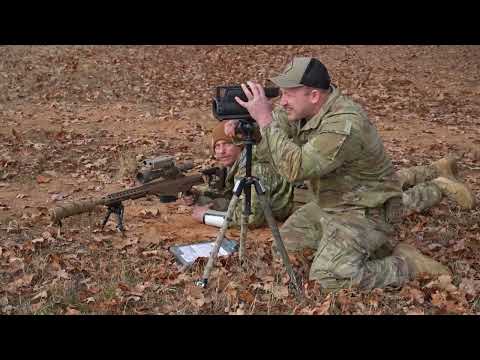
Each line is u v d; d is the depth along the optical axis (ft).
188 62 51.90
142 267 15.61
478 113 37.76
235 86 13.39
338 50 56.85
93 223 18.43
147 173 16.80
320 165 13.58
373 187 14.73
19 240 17.19
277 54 55.52
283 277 14.83
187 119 34.71
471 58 54.03
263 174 17.65
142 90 42.34
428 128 33.50
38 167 24.53
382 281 14.10
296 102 13.98
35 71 45.60
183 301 13.84
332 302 13.43
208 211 18.35
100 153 27.12
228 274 14.92
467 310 13.44
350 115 13.82
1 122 32.24
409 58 54.08
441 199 19.43
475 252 16.87
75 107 37.04
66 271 15.24
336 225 14.37
